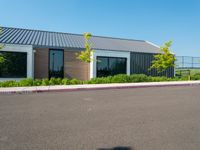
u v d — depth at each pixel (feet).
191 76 73.46
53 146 13.20
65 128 16.81
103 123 18.30
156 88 46.85
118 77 58.44
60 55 64.69
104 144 13.56
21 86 45.16
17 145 13.33
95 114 21.56
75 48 65.77
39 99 30.81
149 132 15.92
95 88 44.32
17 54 56.95
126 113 22.07
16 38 64.03
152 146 13.28
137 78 59.93
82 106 25.71
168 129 16.67
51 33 83.66
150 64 75.31
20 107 24.90
